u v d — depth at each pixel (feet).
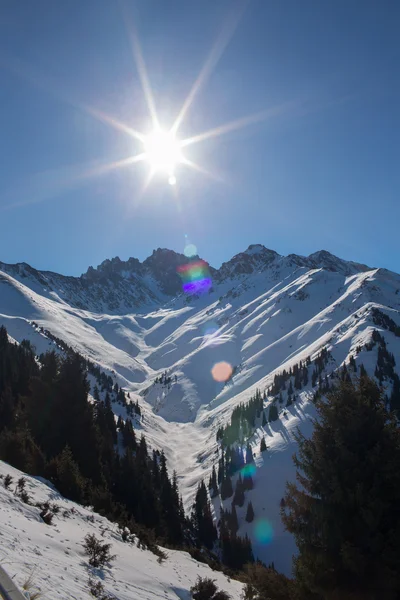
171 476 506.48
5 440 89.25
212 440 624.59
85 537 45.03
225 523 353.10
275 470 394.52
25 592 21.84
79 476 93.30
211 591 53.06
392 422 48.57
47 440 133.28
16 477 66.64
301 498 51.88
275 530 332.60
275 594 50.57
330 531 45.98
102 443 167.32
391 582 41.11
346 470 46.96
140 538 74.49
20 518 42.52
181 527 191.11
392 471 44.80
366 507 44.29
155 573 52.49
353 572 44.01
